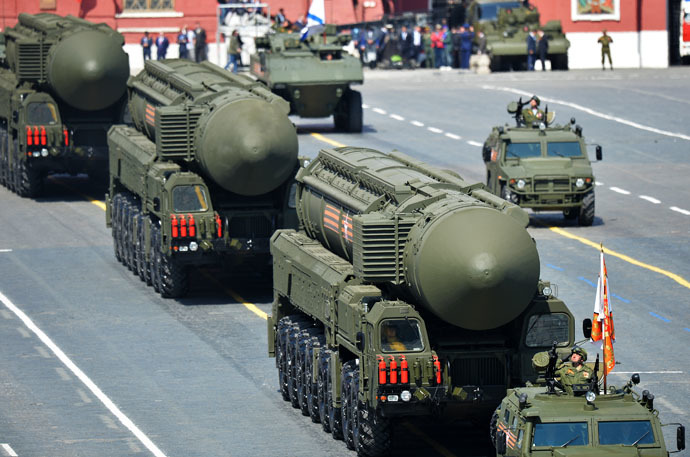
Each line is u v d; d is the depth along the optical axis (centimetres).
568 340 7550
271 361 9838
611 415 6378
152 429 8344
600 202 14875
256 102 11175
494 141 14112
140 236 12169
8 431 8331
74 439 8162
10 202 15712
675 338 10006
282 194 11388
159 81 12925
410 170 8419
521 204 13562
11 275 12469
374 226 7575
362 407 7544
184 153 11344
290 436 8181
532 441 6350
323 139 18438
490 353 7506
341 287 7950
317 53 19262
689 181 15862
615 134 18812
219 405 8838
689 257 12381
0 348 10219
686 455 7588
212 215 11250
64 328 10744
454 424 8319
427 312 7612
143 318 11012
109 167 14562
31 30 15925
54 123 15262
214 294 11838
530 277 7344
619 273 11869
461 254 7256
